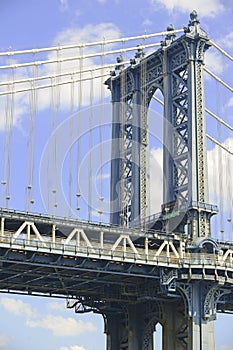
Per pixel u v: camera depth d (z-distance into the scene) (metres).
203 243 114.75
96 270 107.62
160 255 113.25
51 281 118.12
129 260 108.50
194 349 112.31
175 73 127.44
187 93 123.62
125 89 136.38
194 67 124.31
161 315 121.12
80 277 113.25
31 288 121.00
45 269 109.12
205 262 113.38
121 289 120.19
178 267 112.81
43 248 101.69
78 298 128.88
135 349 124.75
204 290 115.31
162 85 129.12
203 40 125.31
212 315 114.75
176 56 127.69
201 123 122.12
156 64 131.50
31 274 110.50
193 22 126.25
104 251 106.56
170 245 114.44
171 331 120.31
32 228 102.94
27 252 102.19
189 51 124.81
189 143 120.81
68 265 105.62
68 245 103.88
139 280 117.19
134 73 135.12
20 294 121.94
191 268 113.19
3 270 107.44
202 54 125.50
